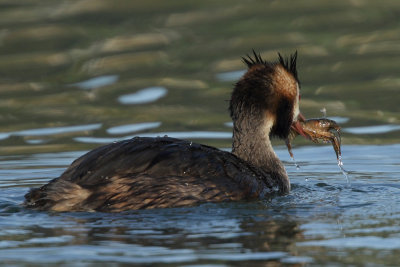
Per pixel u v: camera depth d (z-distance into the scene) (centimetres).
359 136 1656
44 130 1714
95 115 1792
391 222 948
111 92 1922
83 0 2412
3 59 2084
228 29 2206
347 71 1984
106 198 1013
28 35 2191
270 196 1127
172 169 1055
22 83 1969
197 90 1912
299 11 2297
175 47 2111
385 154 1521
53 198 1018
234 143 1230
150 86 1931
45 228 927
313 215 993
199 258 802
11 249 843
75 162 1087
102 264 786
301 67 2003
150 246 848
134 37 2184
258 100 1217
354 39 2130
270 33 2170
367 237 877
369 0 2341
